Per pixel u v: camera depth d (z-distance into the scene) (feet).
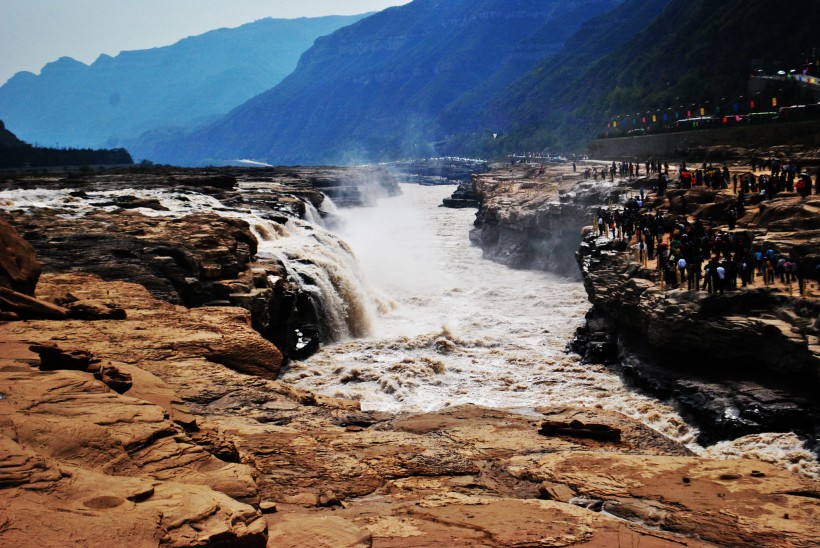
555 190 308.40
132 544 27.89
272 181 398.21
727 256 130.52
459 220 466.29
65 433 38.96
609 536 41.75
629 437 73.97
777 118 331.98
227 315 100.78
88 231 154.92
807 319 107.34
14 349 58.49
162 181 298.35
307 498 46.83
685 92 602.85
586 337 155.43
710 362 120.98
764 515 46.26
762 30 615.57
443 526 42.37
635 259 155.02
